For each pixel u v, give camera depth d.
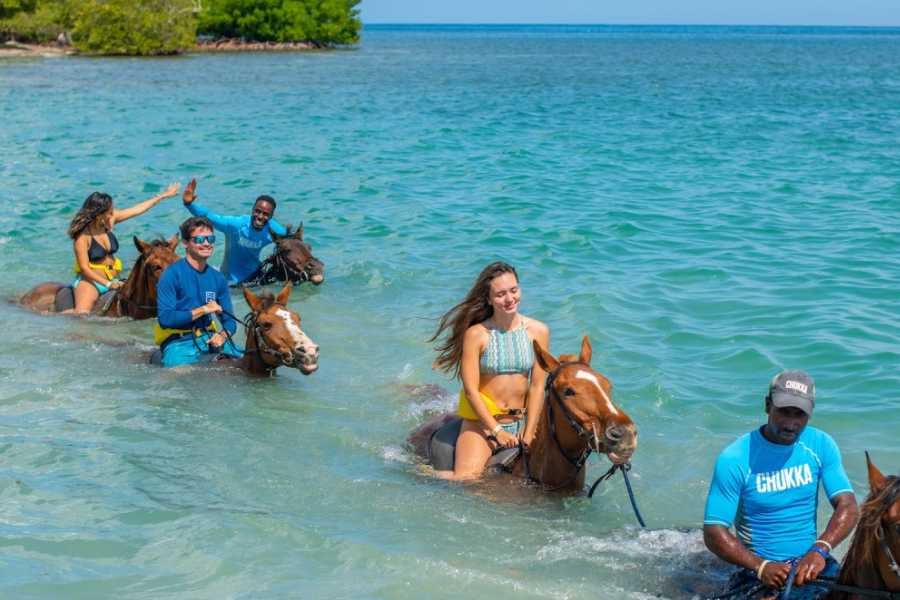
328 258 15.19
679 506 7.50
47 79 51.28
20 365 10.34
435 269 14.40
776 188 20.81
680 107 41.09
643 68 79.31
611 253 15.10
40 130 30.78
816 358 10.27
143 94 43.94
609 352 10.56
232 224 13.84
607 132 31.67
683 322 11.55
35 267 14.77
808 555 5.64
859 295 12.50
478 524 7.12
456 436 8.18
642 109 40.12
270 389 9.84
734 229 16.66
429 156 26.16
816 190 20.48
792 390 5.69
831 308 11.93
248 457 8.20
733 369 10.09
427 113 37.72
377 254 15.34
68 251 15.74
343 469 8.04
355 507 7.35
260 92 46.22
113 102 40.06
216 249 16.39
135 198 20.16
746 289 12.88
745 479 5.96
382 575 6.35
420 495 7.55
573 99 45.03
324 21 98.12
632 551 6.75
